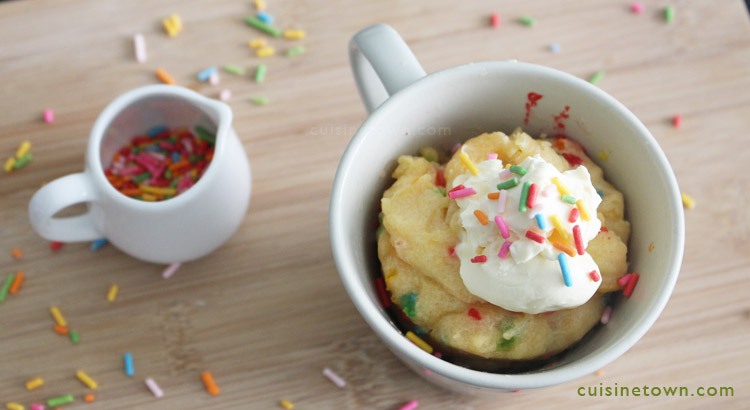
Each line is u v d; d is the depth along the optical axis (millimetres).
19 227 412
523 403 390
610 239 352
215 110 390
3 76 428
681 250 334
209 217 389
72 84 428
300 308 401
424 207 350
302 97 426
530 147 358
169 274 405
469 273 338
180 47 432
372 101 390
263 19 433
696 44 427
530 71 354
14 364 396
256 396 391
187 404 391
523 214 333
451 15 435
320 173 417
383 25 361
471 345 344
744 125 417
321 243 409
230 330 398
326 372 393
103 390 393
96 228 393
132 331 399
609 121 354
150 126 419
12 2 435
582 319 352
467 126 373
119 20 435
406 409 388
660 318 395
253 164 418
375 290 357
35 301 403
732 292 397
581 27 432
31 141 421
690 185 410
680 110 419
